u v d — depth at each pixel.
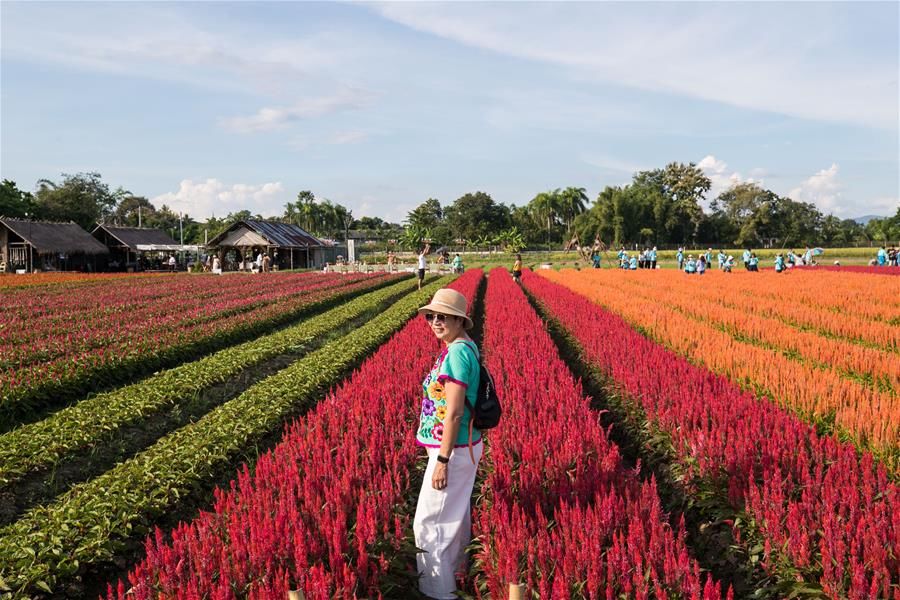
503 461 5.95
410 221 135.62
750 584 5.12
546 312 22.17
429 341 13.56
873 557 4.20
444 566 4.63
